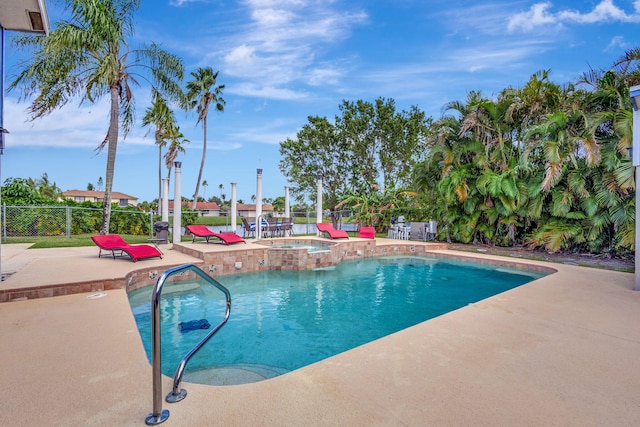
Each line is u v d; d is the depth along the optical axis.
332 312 6.05
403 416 2.18
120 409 2.26
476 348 3.29
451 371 2.81
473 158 12.78
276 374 3.75
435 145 13.18
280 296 7.04
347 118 25.25
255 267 9.27
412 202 17.91
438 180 13.81
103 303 4.89
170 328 5.08
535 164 11.70
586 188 9.90
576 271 7.61
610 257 9.71
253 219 19.25
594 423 2.14
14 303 4.87
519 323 4.05
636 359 3.10
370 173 25.66
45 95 12.02
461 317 4.29
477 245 12.70
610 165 8.91
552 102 11.13
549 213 10.80
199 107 28.28
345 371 2.79
